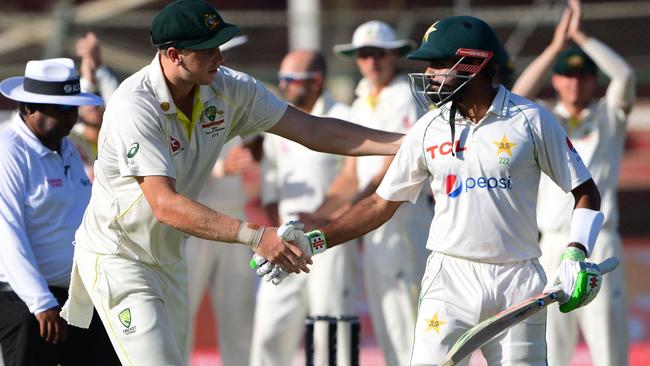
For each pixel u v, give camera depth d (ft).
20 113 64.18
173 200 52.06
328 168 86.74
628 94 79.20
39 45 192.54
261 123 57.67
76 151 66.59
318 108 87.81
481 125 52.34
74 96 63.77
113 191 55.06
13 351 63.57
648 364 97.40
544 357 53.78
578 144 79.30
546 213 78.95
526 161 51.96
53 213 63.87
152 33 52.42
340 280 83.71
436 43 52.16
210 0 208.54
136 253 56.03
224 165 86.12
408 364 82.99
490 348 53.83
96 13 192.85
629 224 188.55
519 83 78.69
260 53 211.41
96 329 64.49
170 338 55.11
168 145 53.62
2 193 62.23
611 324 77.77
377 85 84.38
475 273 53.31
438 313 53.67
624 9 194.80
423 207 83.35
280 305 84.74
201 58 51.80
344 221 55.11
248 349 88.58
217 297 88.58
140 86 53.11
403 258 82.64
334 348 72.28
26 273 61.31
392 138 58.29
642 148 190.08
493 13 173.99
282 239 52.42
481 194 52.26
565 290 50.83
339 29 169.48
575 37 79.30
